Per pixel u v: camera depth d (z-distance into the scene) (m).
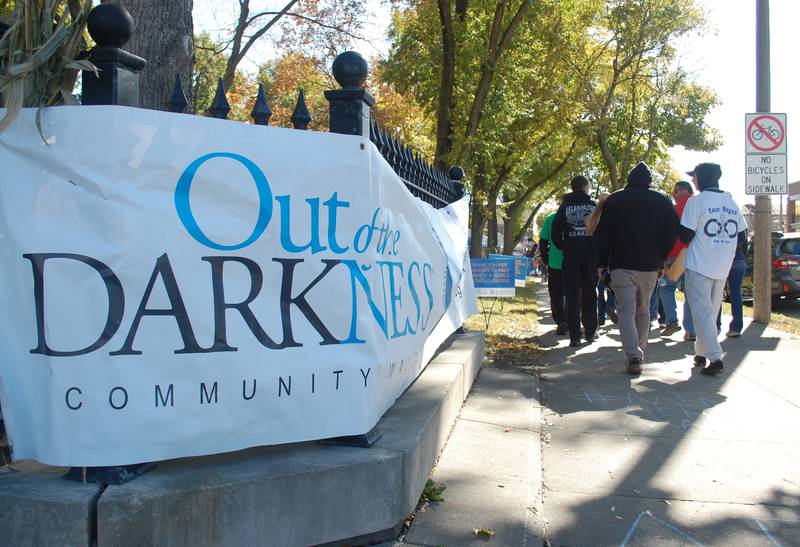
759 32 10.83
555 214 8.68
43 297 2.61
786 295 15.45
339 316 3.11
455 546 3.11
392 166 4.07
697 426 5.15
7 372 2.63
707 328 6.80
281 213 2.97
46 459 2.61
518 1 14.47
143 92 5.08
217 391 2.80
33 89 2.79
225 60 16.81
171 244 2.71
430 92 15.50
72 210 2.63
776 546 3.30
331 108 3.32
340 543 3.01
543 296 19.70
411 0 14.59
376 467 3.03
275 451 3.11
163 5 5.16
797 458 4.47
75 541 2.49
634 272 6.88
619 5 22.23
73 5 2.80
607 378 6.71
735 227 6.75
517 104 18.98
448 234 5.50
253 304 2.89
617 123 28.19
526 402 5.62
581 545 3.29
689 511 3.67
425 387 4.48
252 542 2.74
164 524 2.57
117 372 2.62
